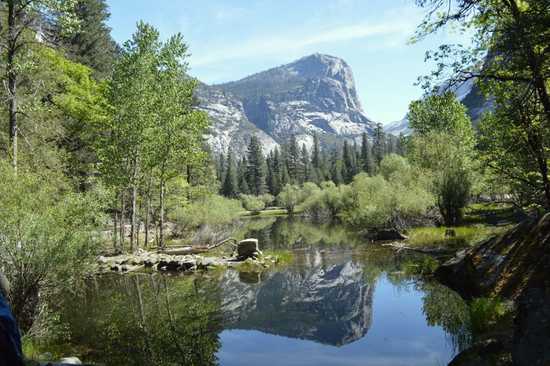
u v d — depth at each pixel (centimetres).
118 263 2203
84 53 3412
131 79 2566
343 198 5472
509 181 2077
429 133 3616
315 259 2325
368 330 1112
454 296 1309
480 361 667
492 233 2303
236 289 1670
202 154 3094
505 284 1069
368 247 2594
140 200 3222
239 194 10525
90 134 2998
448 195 2905
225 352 978
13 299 917
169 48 2717
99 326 1159
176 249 2703
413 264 1902
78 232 1050
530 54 845
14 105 1652
